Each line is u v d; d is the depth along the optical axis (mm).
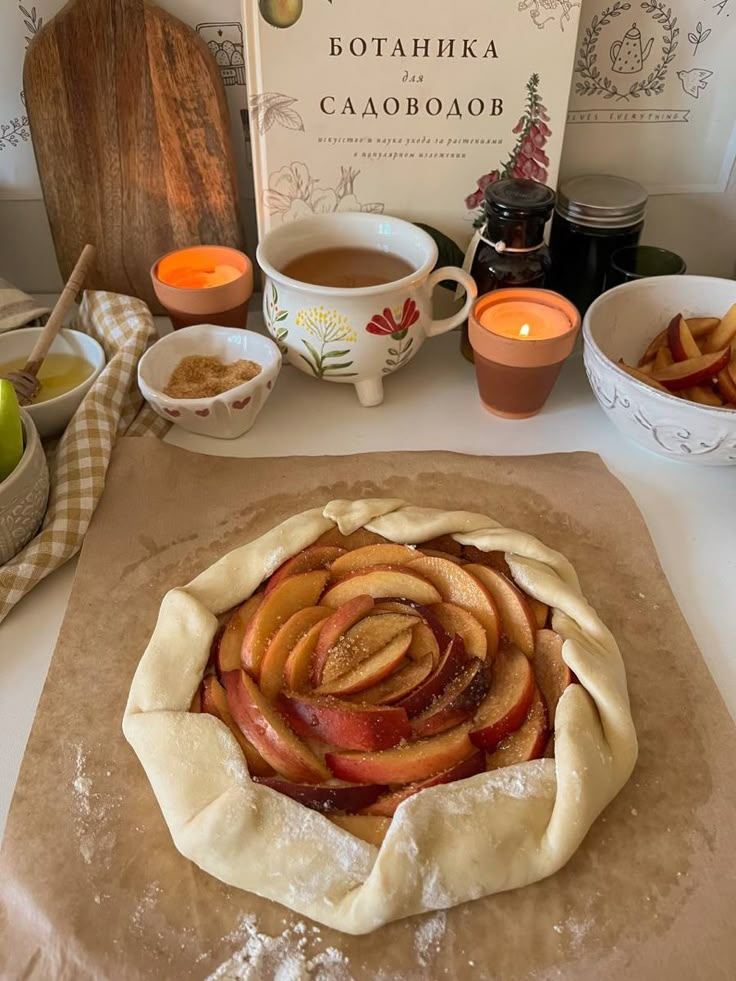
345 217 971
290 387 1037
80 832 625
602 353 860
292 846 580
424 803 592
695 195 1069
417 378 1050
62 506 828
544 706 669
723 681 729
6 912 583
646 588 795
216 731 639
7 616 780
